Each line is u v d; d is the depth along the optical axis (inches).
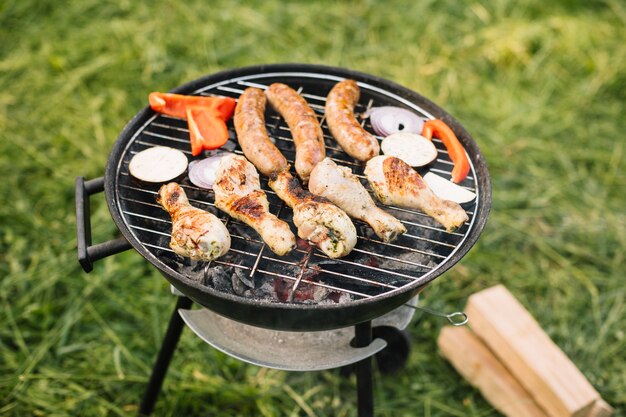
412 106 38.3
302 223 31.4
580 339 44.9
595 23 65.7
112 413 41.2
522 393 41.1
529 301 47.0
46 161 52.9
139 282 46.9
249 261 32.3
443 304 46.6
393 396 42.8
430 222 34.3
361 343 33.9
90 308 45.1
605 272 48.4
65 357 43.3
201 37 63.2
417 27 65.6
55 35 62.6
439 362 44.3
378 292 31.6
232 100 37.1
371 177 33.6
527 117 57.9
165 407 41.4
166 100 36.3
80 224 31.7
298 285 31.7
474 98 59.4
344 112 35.6
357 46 63.8
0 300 45.1
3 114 55.6
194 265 32.1
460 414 42.1
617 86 59.8
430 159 35.3
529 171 54.3
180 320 36.7
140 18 64.8
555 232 50.6
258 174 34.8
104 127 55.8
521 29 64.6
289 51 62.8
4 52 60.5
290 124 35.5
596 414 39.1
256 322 31.0
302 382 43.1
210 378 42.6
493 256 49.1
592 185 53.5
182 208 32.2
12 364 42.5
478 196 34.4
